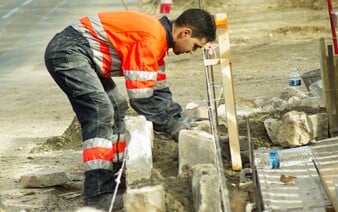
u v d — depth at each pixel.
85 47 14.91
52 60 14.95
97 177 14.88
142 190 13.25
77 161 20.69
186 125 16.55
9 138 25.75
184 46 15.00
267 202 13.27
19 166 20.59
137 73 14.59
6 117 31.25
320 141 16.36
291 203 13.18
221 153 15.78
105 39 14.82
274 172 14.83
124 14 14.90
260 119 18.64
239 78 38.16
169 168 15.67
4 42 64.81
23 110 33.41
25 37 67.12
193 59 46.94
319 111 18.48
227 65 15.55
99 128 14.90
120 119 16.34
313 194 13.52
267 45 50.81
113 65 15.04
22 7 86.81
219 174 13.21
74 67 14.83
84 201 15.06
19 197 17.20
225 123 18.34
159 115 16.14
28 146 23.89
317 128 16.80
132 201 13.19
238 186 14.59
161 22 15.03
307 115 16.97
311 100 20.03
